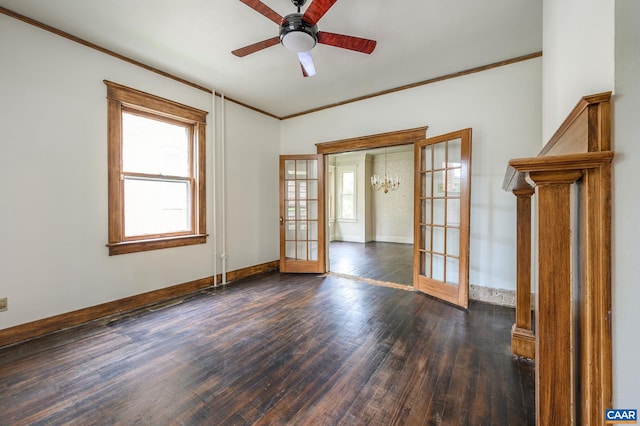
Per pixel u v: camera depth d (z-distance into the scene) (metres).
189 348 2.16
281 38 1.95
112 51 2.79
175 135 3.45
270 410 1.51
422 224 3.54
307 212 4.62
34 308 2.35
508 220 3.02
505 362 1.96
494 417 1.46
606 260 0.74
